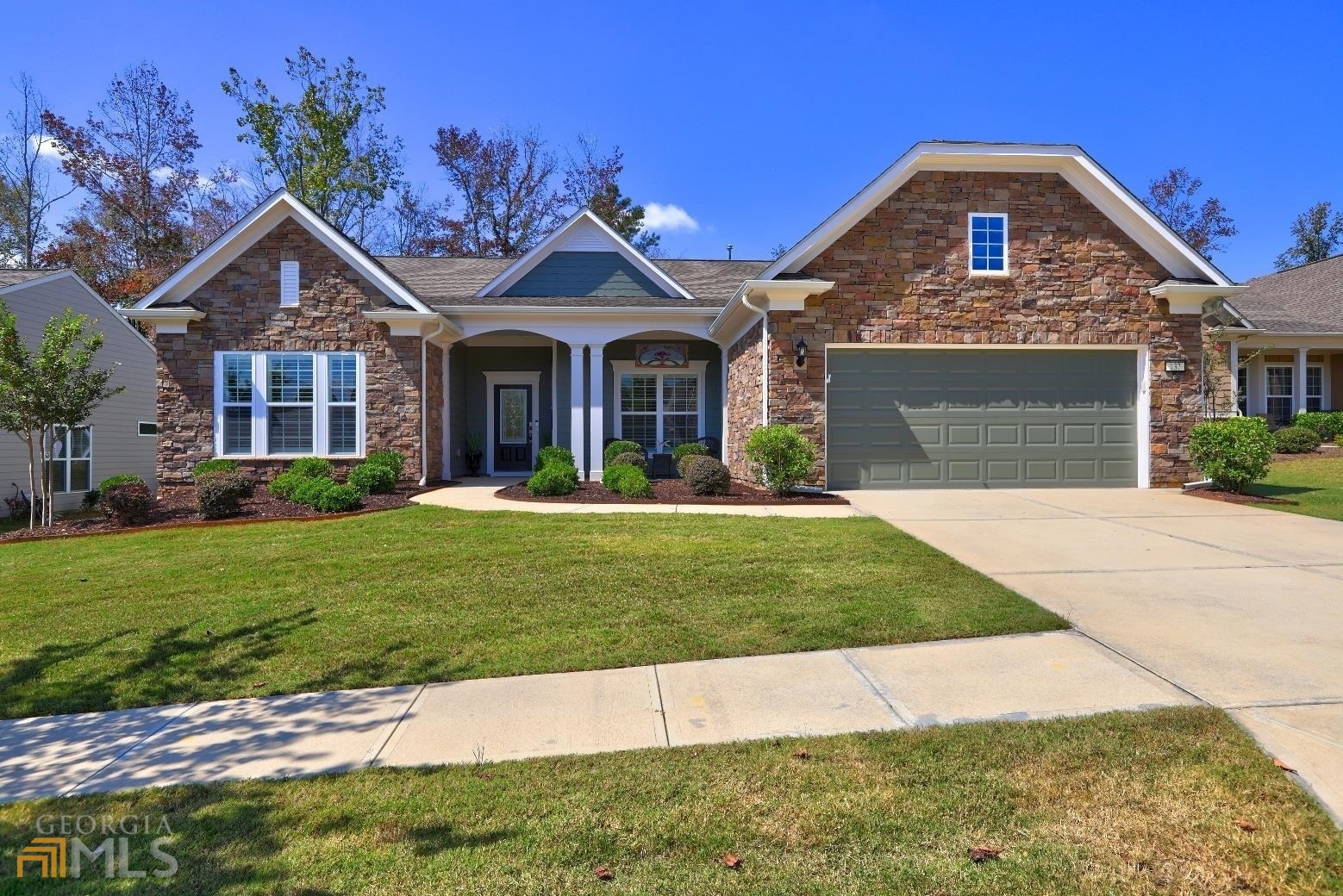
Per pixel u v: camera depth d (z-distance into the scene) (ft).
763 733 11.95
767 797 10.01
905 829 9.20
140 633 17.61
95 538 30.53
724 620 17.54
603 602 19.17
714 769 10.78
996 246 39.55
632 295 54.65
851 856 8.73
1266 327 65.31
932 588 19.84
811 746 11.41
